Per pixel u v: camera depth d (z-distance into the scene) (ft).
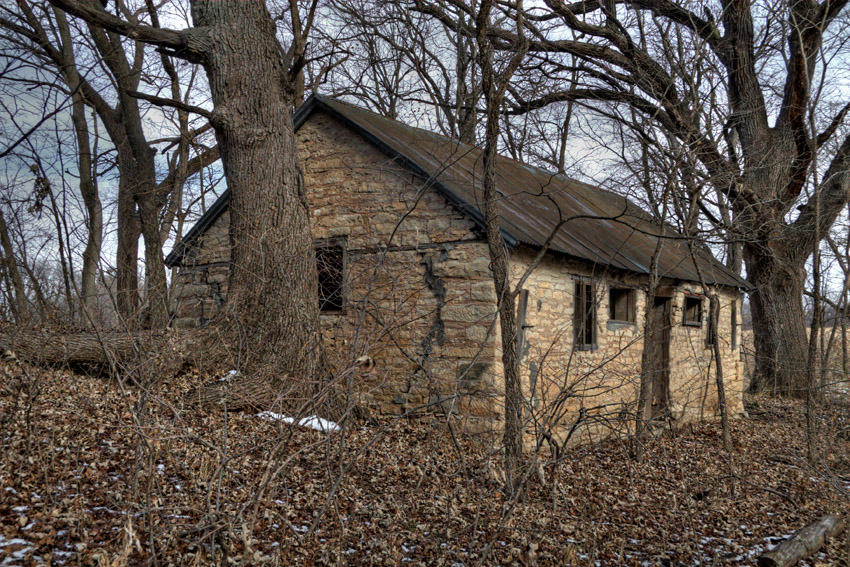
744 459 33.19
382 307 33.37
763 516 24.56
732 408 51.90
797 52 47.01
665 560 19.45
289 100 32.53
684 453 33.81
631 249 41.47
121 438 22.52
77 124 51.62
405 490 22.63
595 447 24.94
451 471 25.07
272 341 29.12
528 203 38.14
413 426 31.40
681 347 44.65
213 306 39.40
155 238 53.36
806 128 48.55
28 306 30.58
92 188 46.39
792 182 51.26
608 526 21.75
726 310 52.19
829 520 22.35
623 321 39.88
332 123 36.60
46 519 16.38
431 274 32.45
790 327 59.31
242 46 30.91
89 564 14.62
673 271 42.68
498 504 22.27
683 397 44.60
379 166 34.27
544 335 32.68
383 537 18.60
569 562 18.19
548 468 27.02
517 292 23.99
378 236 34.37
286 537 17.35
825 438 36.42
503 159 45.80
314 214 36.60
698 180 34.12
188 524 16.56
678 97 36.76
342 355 23.50
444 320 31.81
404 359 32.55
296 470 22.22
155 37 30.12
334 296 35.91
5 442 20.59
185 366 28.60
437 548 17.92
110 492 18.24
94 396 25.67
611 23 44.62
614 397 38.14
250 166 30.94
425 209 33.09
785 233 52.70
